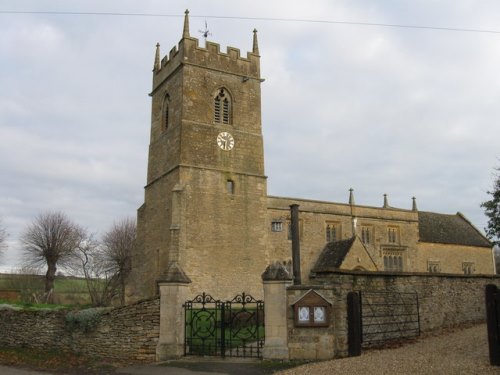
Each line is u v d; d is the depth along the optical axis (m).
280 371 14.77
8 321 23.33
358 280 18.53
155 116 41.66
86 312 20.19
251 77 40.72
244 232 37.12
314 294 16.94
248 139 39.38
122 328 19.06
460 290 23.11
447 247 53.38
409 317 20.19
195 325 20.39
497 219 30.61
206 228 35.62
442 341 18.06
